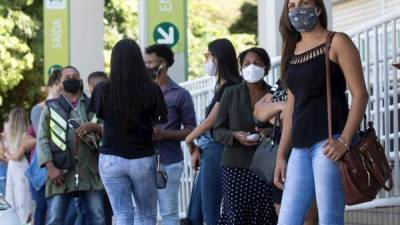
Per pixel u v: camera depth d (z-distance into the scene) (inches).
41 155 403.9
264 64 324.5
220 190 354.0
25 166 502.0
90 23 773.3
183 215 483.8
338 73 244.8
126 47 327.3
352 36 363.6
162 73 375.6
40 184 446.0
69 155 402.6
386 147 348.2
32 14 1187.9
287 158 273.0
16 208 500.7
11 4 1162.6
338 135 244.5
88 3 770.8
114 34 1283.2
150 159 331.6
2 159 531.2
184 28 667.4
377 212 419.8
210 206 354.0
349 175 238.7
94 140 403.9
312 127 245.1
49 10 769.6
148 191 333.7
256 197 325.4
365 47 359.3
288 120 263.6
